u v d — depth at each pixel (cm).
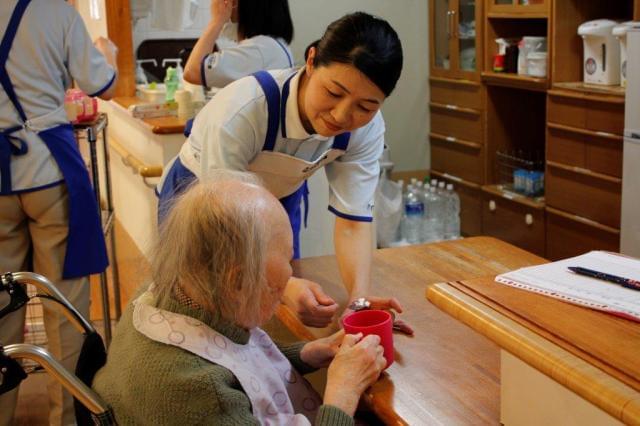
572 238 422
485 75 483
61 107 276
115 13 470
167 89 400
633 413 97
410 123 572
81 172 276
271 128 181
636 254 362
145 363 122
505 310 126
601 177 388
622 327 118
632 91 347
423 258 213
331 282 202
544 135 504
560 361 109
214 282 123
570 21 410
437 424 129
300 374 161
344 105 157
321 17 548
